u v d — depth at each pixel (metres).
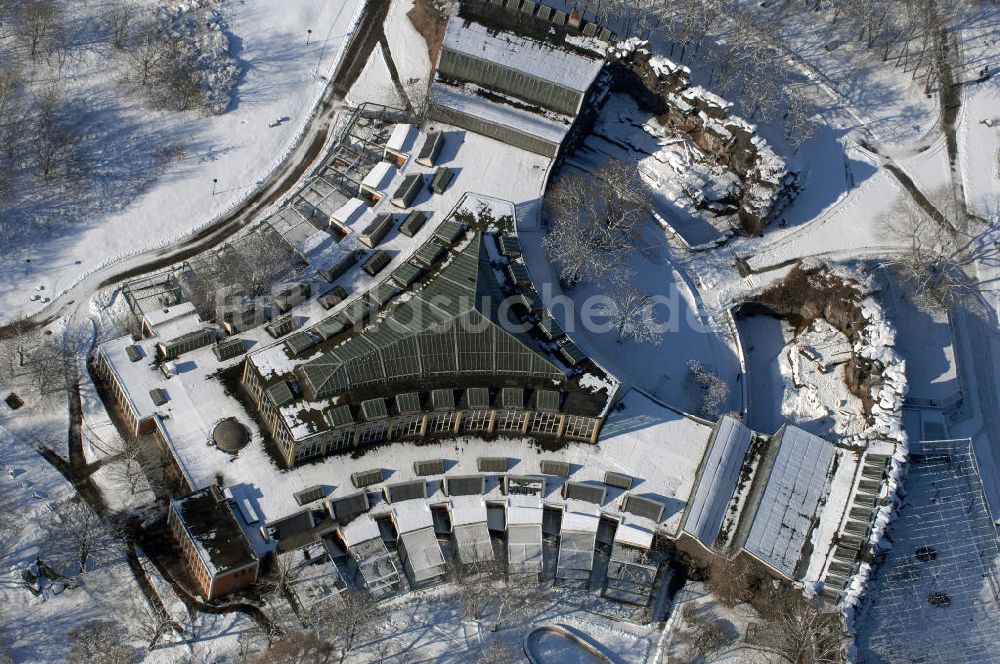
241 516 176.62
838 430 197.50
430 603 174.88
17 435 187.38
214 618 171.75
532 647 173.00
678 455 188.62
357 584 175.88
